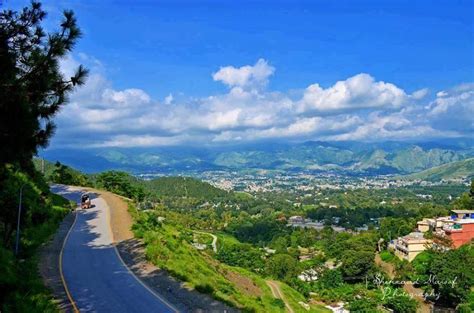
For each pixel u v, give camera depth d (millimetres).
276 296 53344
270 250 131375
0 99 13672
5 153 14125
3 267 23750
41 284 24812
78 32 15281
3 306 19562
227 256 93750
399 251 92250
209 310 23875
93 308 22375
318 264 98438
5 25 14555
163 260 33500
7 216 31266
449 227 90500
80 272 29141
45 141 14727
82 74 15523
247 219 195250
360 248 98438
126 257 34031
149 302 23812
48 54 14805
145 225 48938
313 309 58406
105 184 94750
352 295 73250
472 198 122188
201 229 146375
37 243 35688
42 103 15070
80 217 52500
